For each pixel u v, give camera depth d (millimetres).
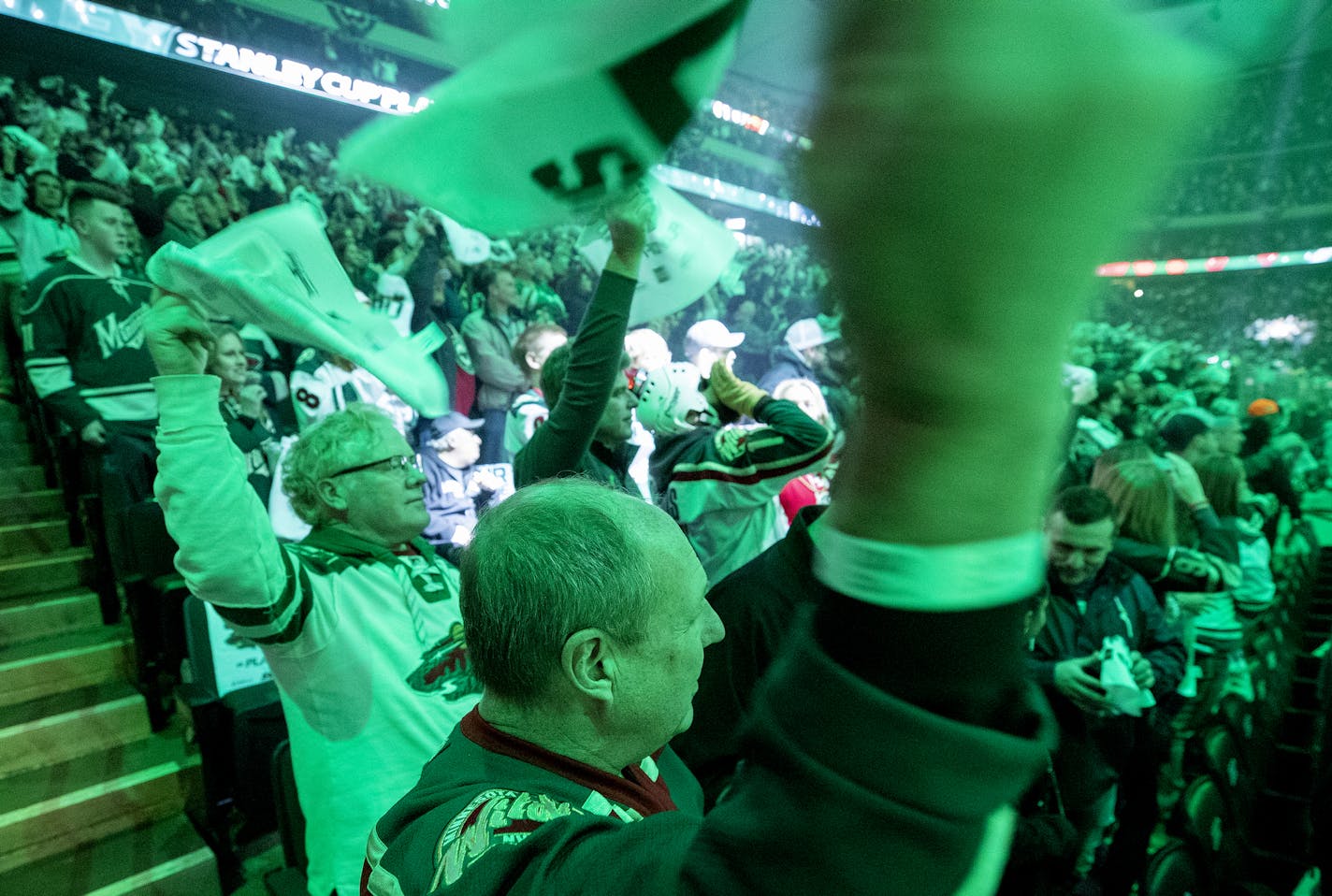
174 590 2453
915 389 204
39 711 2451
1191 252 21609
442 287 5625
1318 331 19844
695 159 12898
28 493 3346
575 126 268
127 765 2359
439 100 267
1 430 3725
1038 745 279
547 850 528
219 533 1174
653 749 805
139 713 2520
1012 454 220
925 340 185
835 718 280
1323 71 18328
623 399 1935
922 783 271
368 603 1400
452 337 4168
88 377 2916
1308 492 9305
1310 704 3816
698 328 3207
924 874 275
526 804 647
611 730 761
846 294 188
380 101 9797
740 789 335
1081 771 1760
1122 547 2115
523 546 745
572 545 739
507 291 4383
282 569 1265
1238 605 3135
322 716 1343
